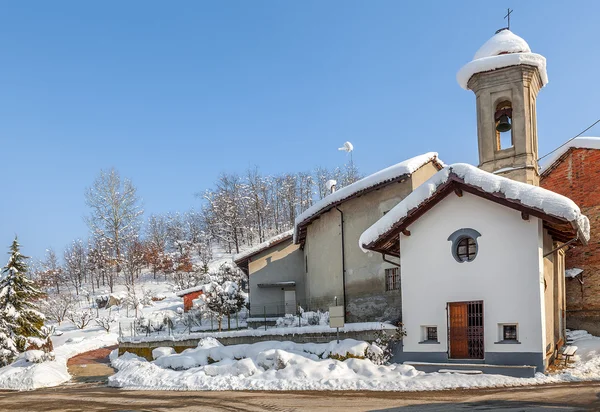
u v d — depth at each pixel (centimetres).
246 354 1981
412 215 1644
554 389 1256
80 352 3500
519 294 1467
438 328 1594
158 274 7600
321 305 2569
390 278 2241
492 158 1916
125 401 1603
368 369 1597
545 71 1948
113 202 7475
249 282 3192
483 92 1952
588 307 2272
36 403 1731
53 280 7631
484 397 1222
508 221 1508
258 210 8581
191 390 1722
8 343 2725
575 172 2384
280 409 1266
